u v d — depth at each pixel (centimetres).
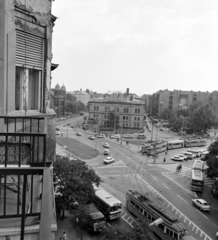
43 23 850
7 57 734
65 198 2594
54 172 2602
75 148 6394
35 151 781
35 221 425
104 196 2978
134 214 2928
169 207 3253
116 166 5088
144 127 11869
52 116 887
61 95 16112
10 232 394
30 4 797
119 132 9906
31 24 809
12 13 742
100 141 7831
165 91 15338
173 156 6475
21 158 561
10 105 755
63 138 7800
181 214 3075
